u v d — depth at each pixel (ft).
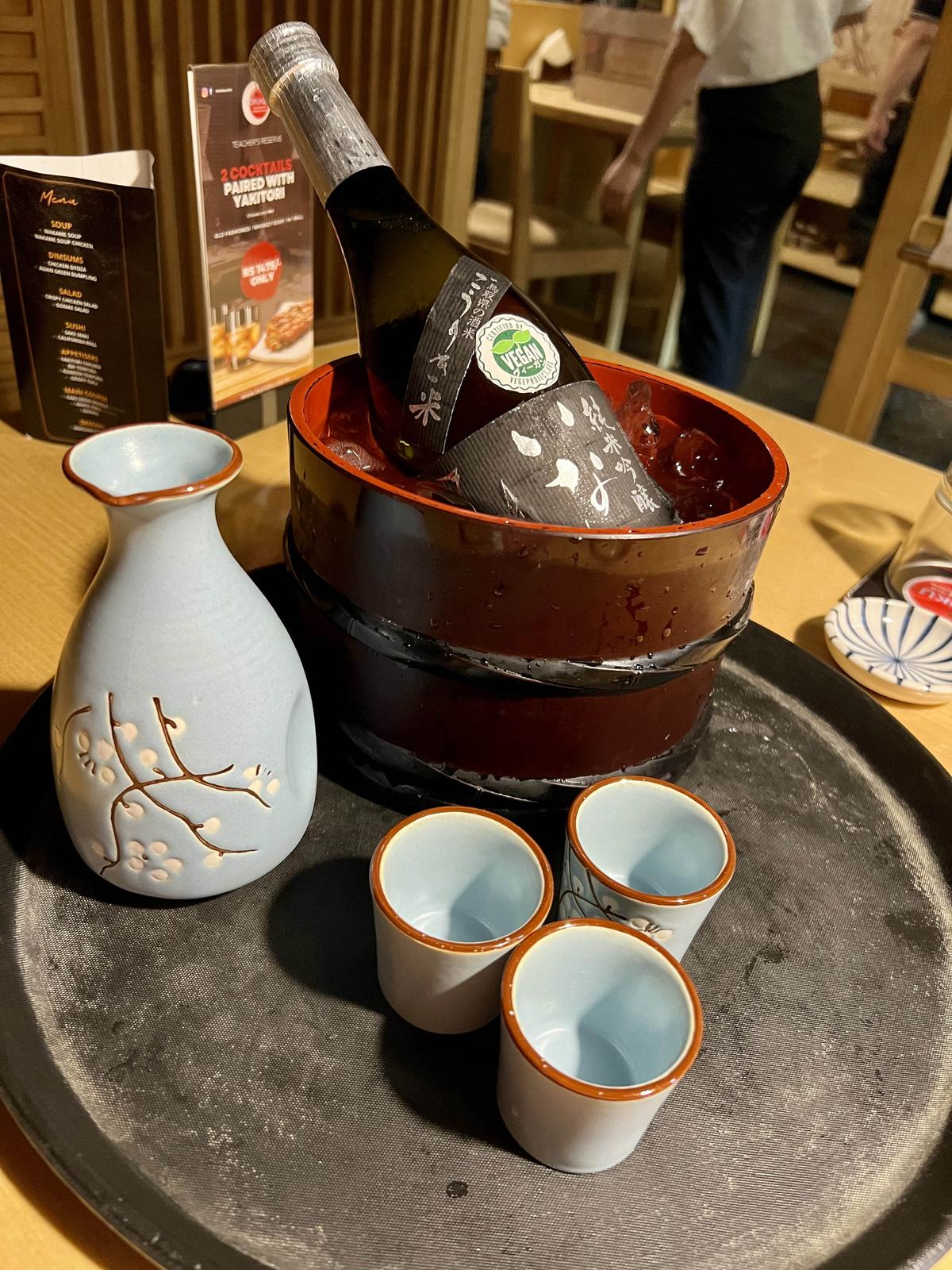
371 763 1.59
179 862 1.29
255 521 2.39
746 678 2.06
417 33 3.19
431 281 1.78
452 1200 1.11
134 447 1.20
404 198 1.96
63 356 2.40
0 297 2.63
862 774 1.85
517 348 1.56
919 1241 1.09
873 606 2.27
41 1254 1.03
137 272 2.23
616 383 1.91
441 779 1.52
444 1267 1.05
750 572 1.47
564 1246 1.08
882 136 6.31
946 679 2.09
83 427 2.52
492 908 1.37
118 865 1.30
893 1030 1.38
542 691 1.37
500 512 1.46
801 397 7.14
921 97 4.98
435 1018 1.27
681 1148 1.20
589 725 1.43
